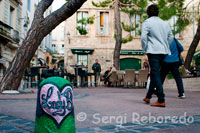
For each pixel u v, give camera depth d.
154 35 4.46
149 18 4.64
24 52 7.23
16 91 7.16
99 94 7.69
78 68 13.59
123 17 23.11
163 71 6.06
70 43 23.38
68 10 7.14
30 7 29.97
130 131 2.62
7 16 22.28
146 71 12.70
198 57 18.73
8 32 21.86
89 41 23.44
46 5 7.45
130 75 12.91
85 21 18.17
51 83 1.93
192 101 5.50
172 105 4.73
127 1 15.53
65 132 1.90
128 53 23.17
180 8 12.68
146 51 4.48
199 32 12.68
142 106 4.51
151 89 4.86
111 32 23.53
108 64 23.36
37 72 12.54
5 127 2.76
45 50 35.75
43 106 1.92
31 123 2.98
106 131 2.62
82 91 9.46
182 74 11.36
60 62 54.00
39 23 7.20
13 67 7.25
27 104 4.82
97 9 23.39
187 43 22.61
